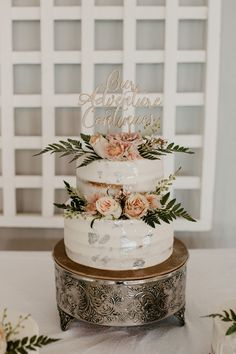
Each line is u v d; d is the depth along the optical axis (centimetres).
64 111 175
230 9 168
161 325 124
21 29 170
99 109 172
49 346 115
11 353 88
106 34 170
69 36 171
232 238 183
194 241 185
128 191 112
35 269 153
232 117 174
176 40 163
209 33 162
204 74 167
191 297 137
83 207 114
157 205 112
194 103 167
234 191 180
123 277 110
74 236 114
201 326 123
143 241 111
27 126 177
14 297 137
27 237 185
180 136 169
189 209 183
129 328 123
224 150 176
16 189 181
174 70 165
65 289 117
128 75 165
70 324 124
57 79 173
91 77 165
